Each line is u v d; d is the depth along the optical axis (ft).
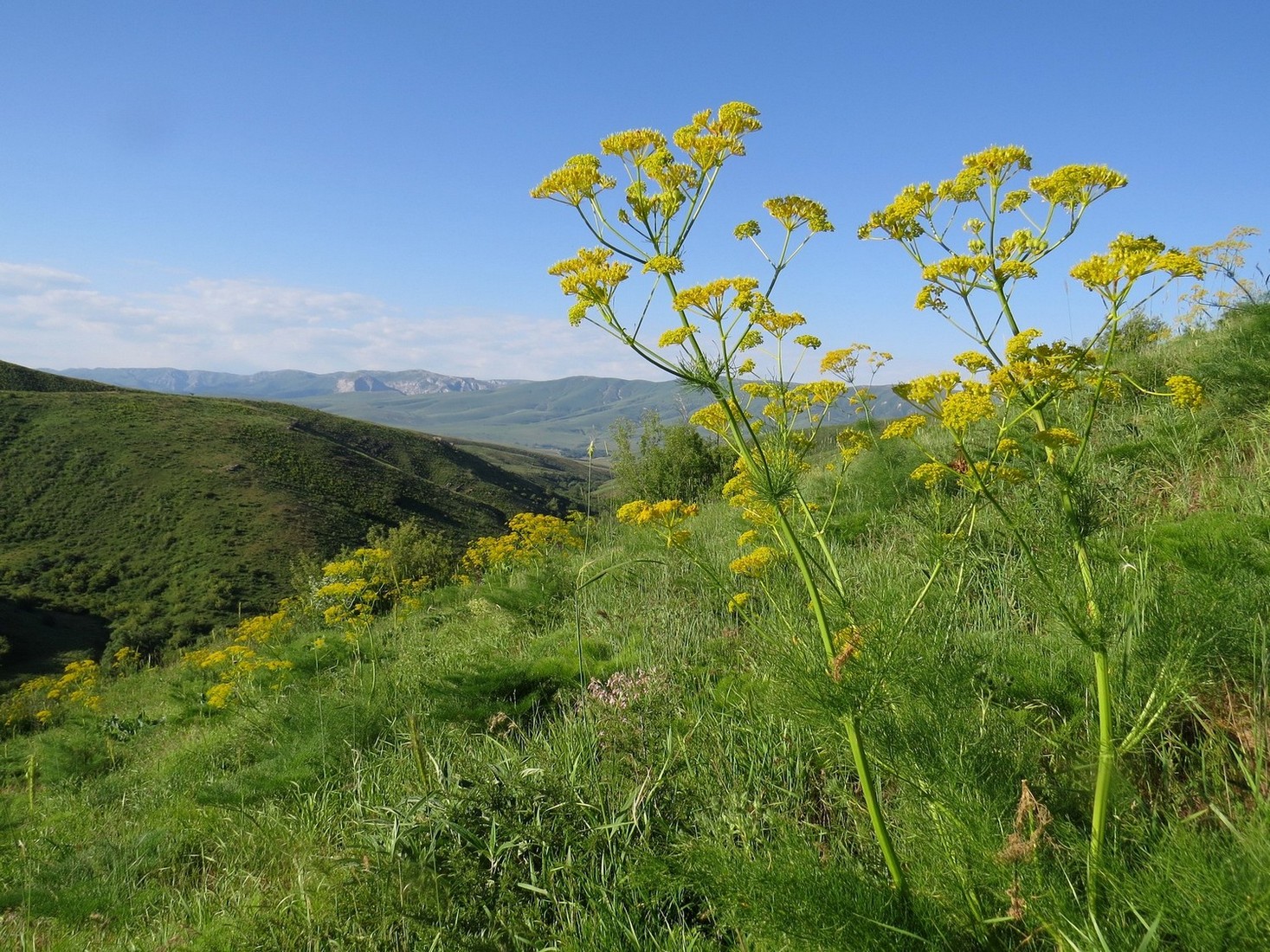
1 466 267.39
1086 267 7.57
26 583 207.92
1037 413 8.40
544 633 24.41
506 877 9.66
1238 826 6.31
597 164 9.44
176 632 189.98
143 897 14.58
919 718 7.62
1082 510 7.45
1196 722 8.71
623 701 14.19
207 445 307.17
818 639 8.65
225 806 17.60
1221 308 27.02
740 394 10.59
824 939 6.20
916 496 20.34
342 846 12.10
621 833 10.19
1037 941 6.47
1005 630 11.78
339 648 28.94
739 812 9.75
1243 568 8.70
